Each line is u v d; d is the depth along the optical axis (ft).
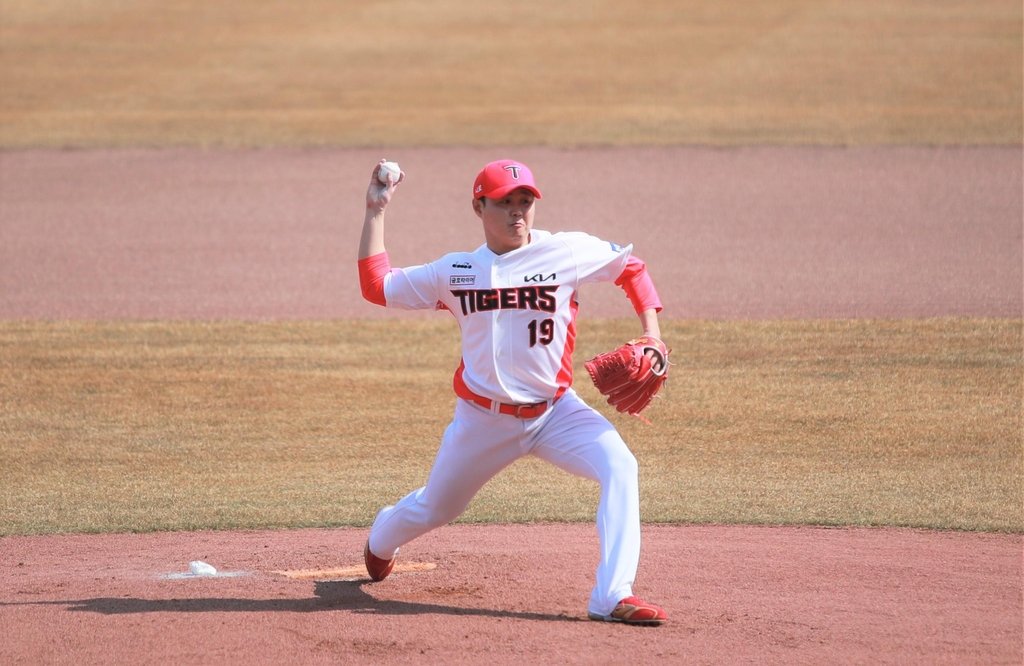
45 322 135.03
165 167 221.66
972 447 91.20
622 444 56.08
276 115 263.70
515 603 58.44
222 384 111.96
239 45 341.21
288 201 198.08
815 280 150.51
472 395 55.16
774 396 106.01
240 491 83.41
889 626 54.85
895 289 145.28
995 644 52.54
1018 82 278.67
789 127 244.42
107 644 52.70
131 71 309.63
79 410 103.96
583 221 182.39
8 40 344.28
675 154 225.97
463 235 175.94
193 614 56.75
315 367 117.60
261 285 152.35
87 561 67.87
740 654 51.03
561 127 248.11
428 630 54.24
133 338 128.26
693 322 132.98
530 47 336.49
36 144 238.68
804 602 58.54
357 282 154.10
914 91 273.75
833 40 335.26
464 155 228.22
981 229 172.96
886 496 80.07
